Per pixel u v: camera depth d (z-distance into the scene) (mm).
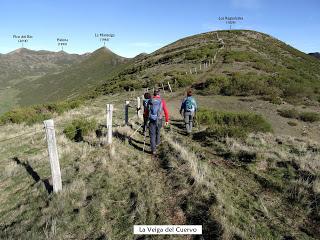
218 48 59750
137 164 9008
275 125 20781
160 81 36031
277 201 6949
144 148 10750
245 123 15922
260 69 40438
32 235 5684
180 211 6172
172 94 30062
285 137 14664
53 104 24344
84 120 13359
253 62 44531
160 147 10695
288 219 6160
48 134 6988
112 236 5586
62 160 9695
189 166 8109
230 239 5137
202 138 12617
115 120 15609
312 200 6961
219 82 31531
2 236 5785
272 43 84188
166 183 7527
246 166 9078
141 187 7363
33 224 6141
